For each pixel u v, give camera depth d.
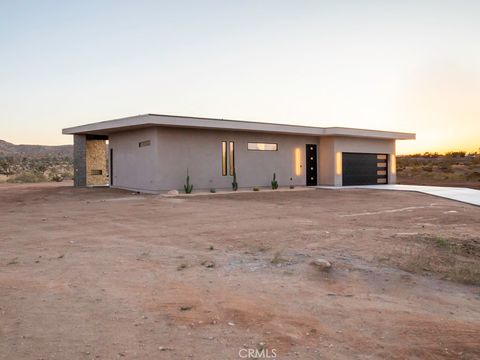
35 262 6.90
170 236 9.20
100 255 7.41
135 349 3.84
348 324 4.53
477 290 5.81
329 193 20.89
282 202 16.50
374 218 12.04
